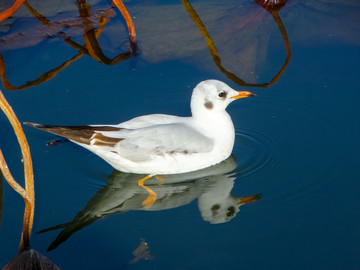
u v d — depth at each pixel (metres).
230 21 13.55
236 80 11.75
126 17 12.38
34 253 7.74
